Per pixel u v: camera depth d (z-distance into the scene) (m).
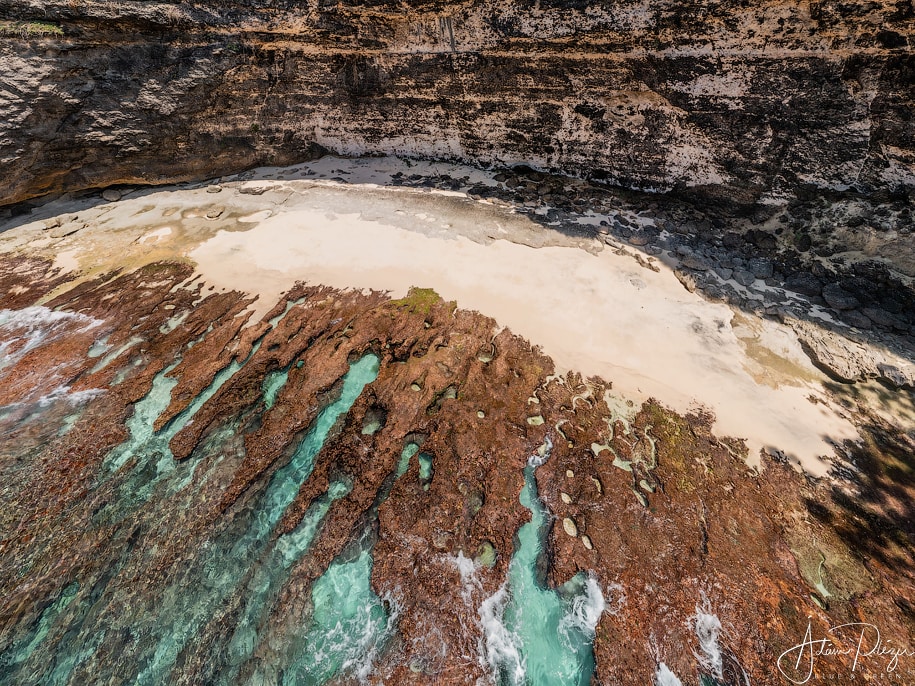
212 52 17.83
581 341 13.69
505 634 8.62
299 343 13.78
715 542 9.58
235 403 12.34
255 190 19.83
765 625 8.48
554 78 17.16
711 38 14.45
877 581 9.02
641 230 16.75
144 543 9.72
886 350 12.74
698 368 12.88
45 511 10.15
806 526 9.83
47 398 12.42
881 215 13.59
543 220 17.44
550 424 11.73
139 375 13.04
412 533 9.79
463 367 13.02
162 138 18.73
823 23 12.93
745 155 15.42
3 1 14.62
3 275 16.17
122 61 16.78
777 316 13.84
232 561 9.55
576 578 9.23
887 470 10.67
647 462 10.97
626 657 8.22
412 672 8.09
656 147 16.91
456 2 16.88
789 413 11.79
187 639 8.53
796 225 15.06
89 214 18.80
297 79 19.28
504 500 10.31
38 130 16.56
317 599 9.06
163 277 16.11
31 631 8.59
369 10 17.80
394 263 16.28
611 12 15.30
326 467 11.02
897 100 12.64
